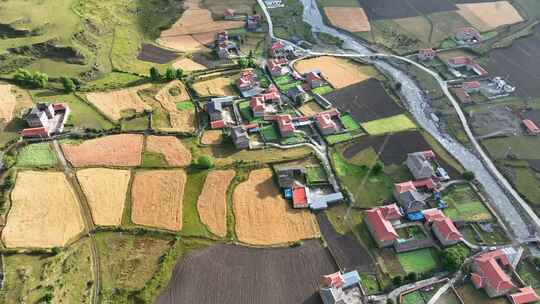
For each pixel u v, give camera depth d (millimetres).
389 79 136125
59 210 86500
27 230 81875
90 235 82938
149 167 98500
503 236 89188
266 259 81438
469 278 80250
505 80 136375
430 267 82000
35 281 73312
